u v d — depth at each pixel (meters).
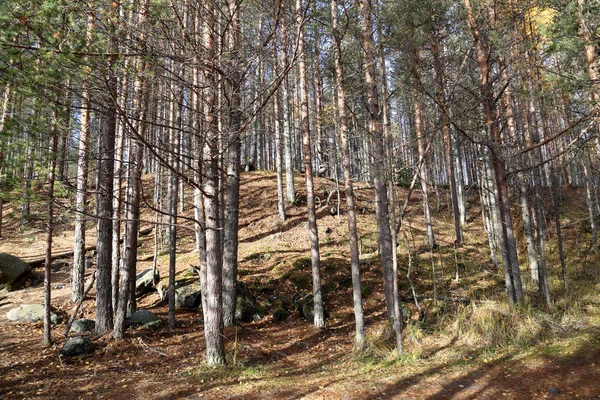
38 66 4.04
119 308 8.77
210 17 5.77
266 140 32.44
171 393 6.10
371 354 8.41
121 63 4.65
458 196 21.59
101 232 9.27
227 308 10.23
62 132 4.65
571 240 18.14
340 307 11.95
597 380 5.98
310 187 10.99
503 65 10.33
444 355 7.96
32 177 4.61
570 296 11.14
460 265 15.66
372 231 18.34
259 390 6.25
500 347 8.09
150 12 4.64
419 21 8.52
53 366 7.15
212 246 7.56
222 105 6.45
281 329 10.40
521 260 16.44
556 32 6.31
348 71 11.14
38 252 16.58
